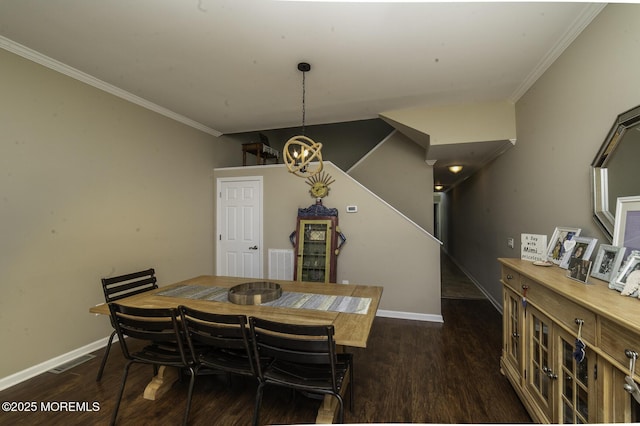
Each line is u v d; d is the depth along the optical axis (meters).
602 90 1.71
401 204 4.46
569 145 2.06
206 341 1.66
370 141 5.50
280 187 4.09
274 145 5.97
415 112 3.40
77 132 2.61
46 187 2.38
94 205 2.74
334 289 2.32
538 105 2.55
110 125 2.89
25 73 2.25
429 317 3.48
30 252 2.28
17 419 1.79
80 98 2.63
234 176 4.31
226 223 4.35
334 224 3.71
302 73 2.59
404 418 1.77
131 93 3.03
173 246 3.66
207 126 4.20
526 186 2.80
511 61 2.36
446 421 1.74
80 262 2.62
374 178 4.57
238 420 1.77
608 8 1.65
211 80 2.74
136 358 1.80
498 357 2.53
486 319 3.48
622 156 1.53
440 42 2.12
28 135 2.27
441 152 3.71
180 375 2.19
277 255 4.07
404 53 2.26
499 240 3.66
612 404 1.04
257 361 1.55
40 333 2.33
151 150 3.35
